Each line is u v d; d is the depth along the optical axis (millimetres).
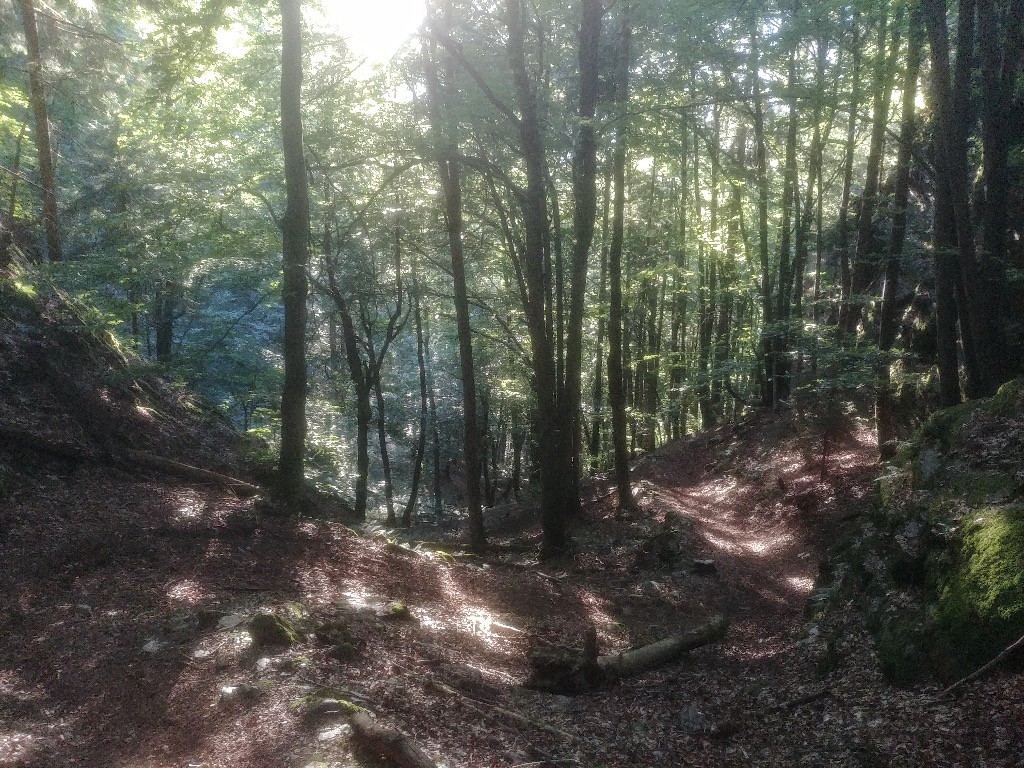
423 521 25562
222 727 5426
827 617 8312
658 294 32094
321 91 15320
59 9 18094
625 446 19094
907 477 8336
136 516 10312
